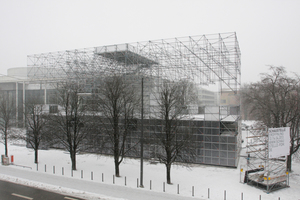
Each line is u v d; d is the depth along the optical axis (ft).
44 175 75.51
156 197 57.16
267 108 91.04
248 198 57.36
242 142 144.66
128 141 102.27
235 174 78.54
